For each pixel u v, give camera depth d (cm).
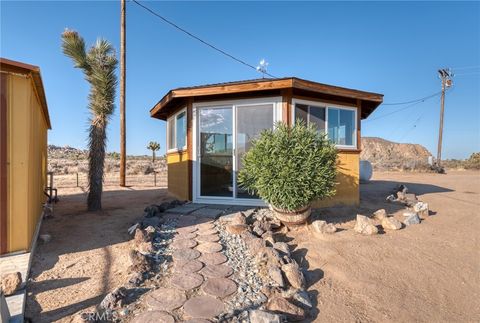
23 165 397
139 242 435
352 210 648
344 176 705
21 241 395
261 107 674
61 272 362
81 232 509
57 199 830
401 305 330
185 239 456
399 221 565
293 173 477
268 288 325
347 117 734
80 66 691
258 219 528
